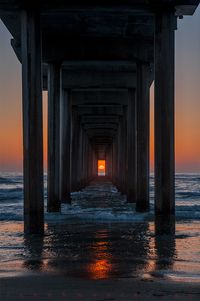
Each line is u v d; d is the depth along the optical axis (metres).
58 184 23.42
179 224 19.03
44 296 7.32
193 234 15.52
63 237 14.76
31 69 15.02
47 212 23.36
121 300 7.07
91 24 19.62
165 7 15.16
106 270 9.53
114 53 21.61
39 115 15.06
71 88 28.00
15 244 13.30
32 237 14.72
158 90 15.16
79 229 17.03
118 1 15.22
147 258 10.98
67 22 19.36
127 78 27.70
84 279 8.60
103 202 31.89
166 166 15.17
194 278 8.73
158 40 15.20
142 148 23.14
